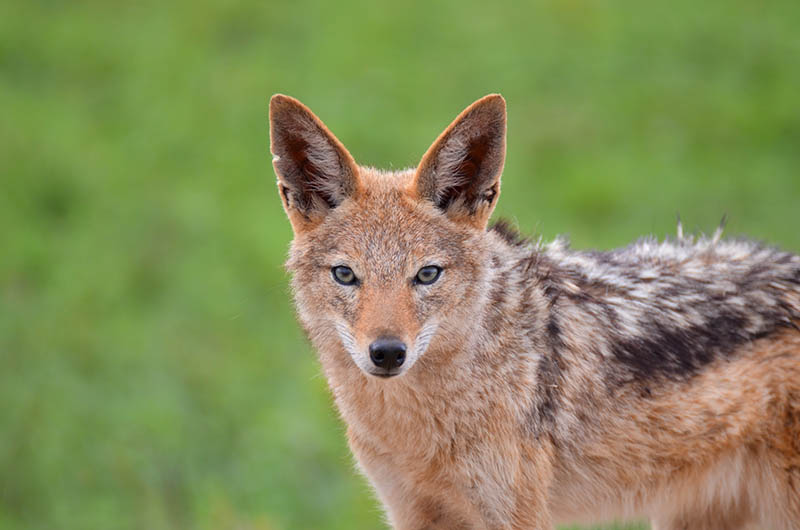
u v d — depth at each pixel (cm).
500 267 771
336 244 740
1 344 1325
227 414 1241
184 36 2128
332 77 1964
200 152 1803
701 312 795
